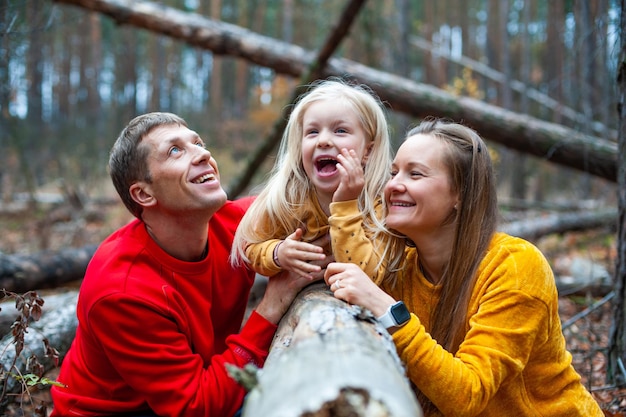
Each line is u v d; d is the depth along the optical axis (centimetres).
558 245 730
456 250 198
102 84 2845
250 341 209
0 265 440
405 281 216
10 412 288
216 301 233
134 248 213
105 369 215
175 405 199
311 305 179
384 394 110
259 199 227
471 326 188
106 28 2347
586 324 411
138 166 213
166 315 205
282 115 643
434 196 195
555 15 1113
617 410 277
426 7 2164
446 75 2094
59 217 963
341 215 198
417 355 174
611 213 740
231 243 242
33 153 1476
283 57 714
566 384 201
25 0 469
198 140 223
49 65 2583
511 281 185
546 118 1477
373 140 221
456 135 202
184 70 3130
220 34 720
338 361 123
